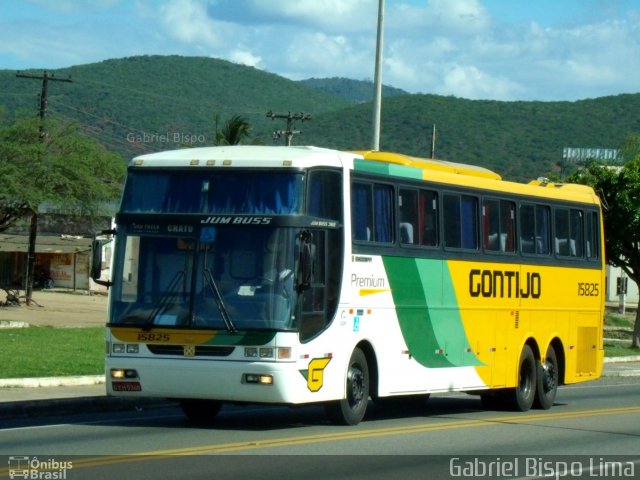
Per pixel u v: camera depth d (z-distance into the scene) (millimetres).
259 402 23531
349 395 25344
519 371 32062
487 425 27406
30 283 89438
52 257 130250
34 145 75250
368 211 25938
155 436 23031
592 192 37406
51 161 75125
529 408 32531
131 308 23797
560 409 33406
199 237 23656
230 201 23859
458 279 29281
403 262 27062
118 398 29281
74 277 128875
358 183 25609
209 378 23188
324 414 28562
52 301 99938
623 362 58000
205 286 23484
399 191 27141
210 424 25719
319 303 24062
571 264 35156
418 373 27625
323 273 24219
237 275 23406
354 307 25156
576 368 35469
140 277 23922
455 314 29125
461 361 29375
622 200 64375
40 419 26766
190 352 23375
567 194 35312
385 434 24344
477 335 30078
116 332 23844
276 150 24641
